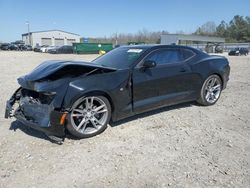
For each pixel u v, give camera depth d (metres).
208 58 6.13
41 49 48.19
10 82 9.62
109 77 4.44
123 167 3.50
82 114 4.25
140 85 4.80
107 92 4.36
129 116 4.88
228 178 3.26
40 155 3.80
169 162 3.63
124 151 3.93
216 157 3.77
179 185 3.12
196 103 6.38
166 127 4.86
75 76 4.27
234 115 5.62
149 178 3.26
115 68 4.74
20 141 4.24
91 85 4.20
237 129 4.83
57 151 3.91
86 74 4.33
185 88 5.61
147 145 4.13
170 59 5.41
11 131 4.63
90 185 3.14
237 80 10.38
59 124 3.90
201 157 3.77
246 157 3.78
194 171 3.41
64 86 4.05
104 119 4.47
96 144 4.14
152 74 4.98
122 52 5.44
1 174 3.34
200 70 5.81
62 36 88.62
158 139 4.35
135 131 4.65
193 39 63.72
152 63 4.78
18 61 21.64
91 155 3.81
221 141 4.30
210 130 4.77
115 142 4.21
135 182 3.19
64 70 4.27
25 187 3.10
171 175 3.33
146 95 4.95
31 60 23.31
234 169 3.46
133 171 3.41
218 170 3.44
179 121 5.18
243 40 116.62
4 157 3.74
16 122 5.07
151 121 5.13
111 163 3.60
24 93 4.57
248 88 8.57
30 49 58.41
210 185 3.12
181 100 5.63
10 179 3.24
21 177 3.29
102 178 3.27
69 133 4.31
